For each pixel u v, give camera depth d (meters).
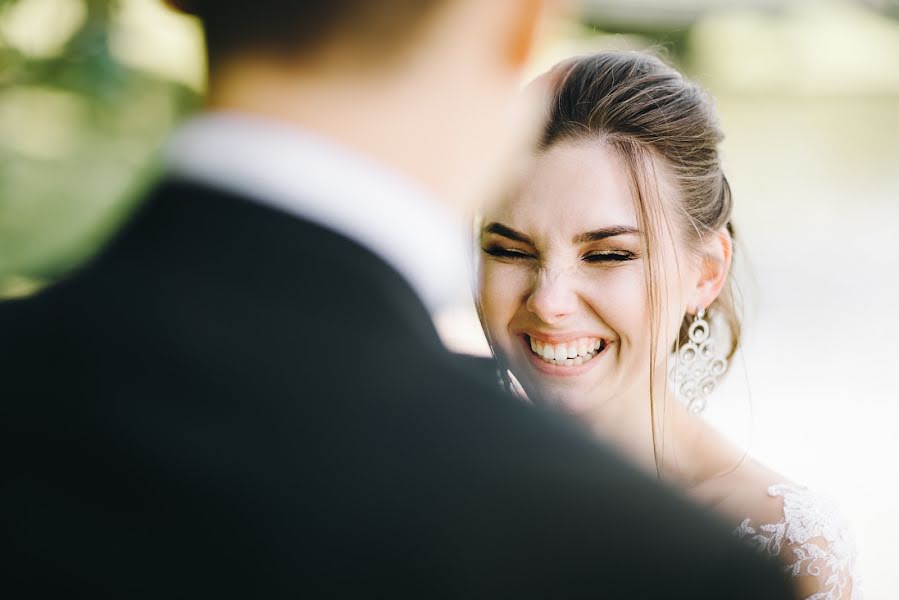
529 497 0.70
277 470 0.70
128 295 0.74
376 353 0.71
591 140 1.90
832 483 5.67
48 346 0.75
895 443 6.18
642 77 1.96
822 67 18.36
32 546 0.70
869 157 14.82
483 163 0.78
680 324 2.11
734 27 19.00
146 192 0.81
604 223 1.90
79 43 4.30
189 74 5.36
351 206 0.72
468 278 2.02
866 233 11.23
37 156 5.07
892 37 19.77
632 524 0.71
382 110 0.73
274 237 0.71
